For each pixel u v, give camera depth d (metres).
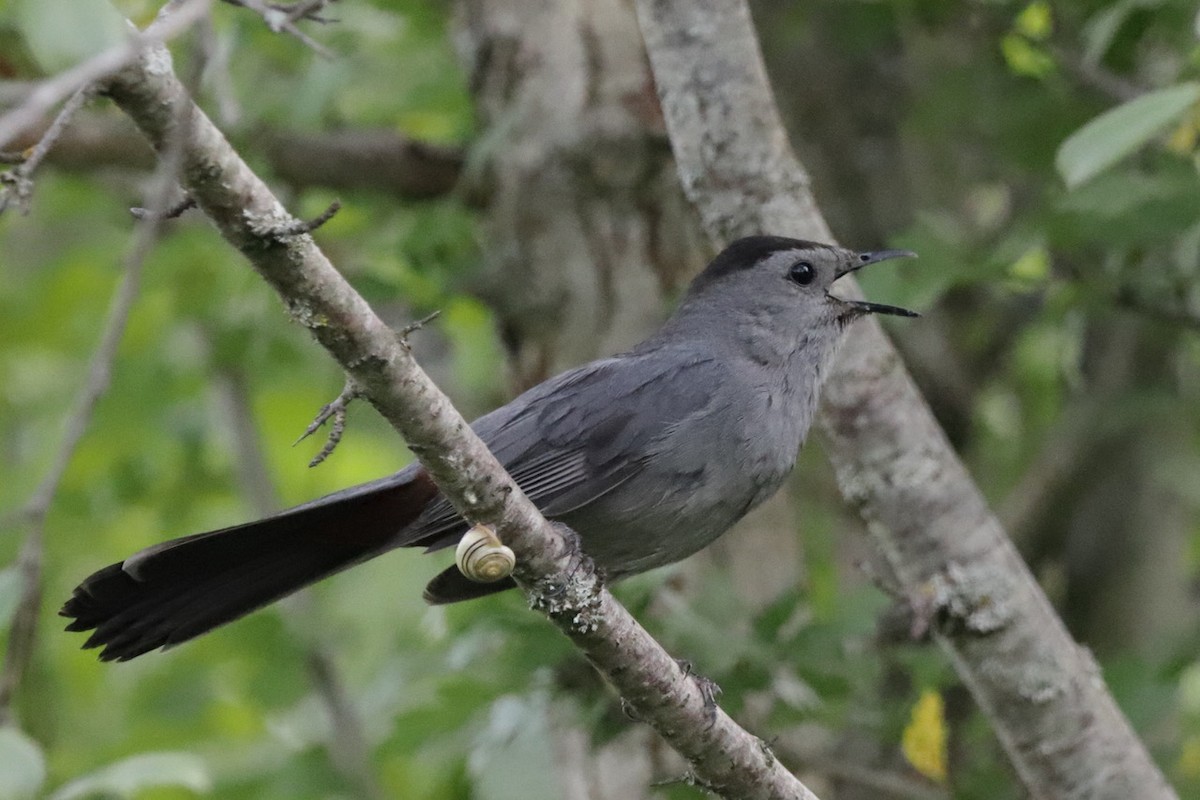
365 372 5.74
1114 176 9.88
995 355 14.02
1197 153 10.96
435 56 12.08
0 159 4.95
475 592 8.35
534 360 10.78
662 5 8.53
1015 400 14.41
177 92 5.15
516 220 10.73
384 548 7.71
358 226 12.42
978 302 13.92
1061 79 11.70
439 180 11.27
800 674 8.81
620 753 10.01
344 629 13.12
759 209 8.84
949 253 10.16
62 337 14.18
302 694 11.73
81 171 10.90
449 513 7.63
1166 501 13.35
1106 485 13.34
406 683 11.73
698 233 10.67
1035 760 8.57
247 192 5.39
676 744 6.80
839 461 8.83
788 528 10.63
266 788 11.32
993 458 14.07
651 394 8.46
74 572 14.20
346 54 11.59
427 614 10.85
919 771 10.41
